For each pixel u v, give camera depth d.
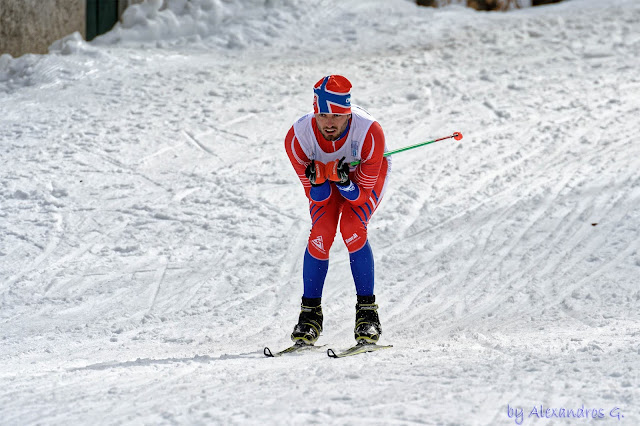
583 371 11.99
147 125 41.16
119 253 28.91
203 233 30.25
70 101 44.62
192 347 19.36
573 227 28.55
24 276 27.06
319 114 15.42
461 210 31.50
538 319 20.56
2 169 35.66
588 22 59.53
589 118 41.06
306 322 16.81
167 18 59.00
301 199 33.25
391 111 43.03
